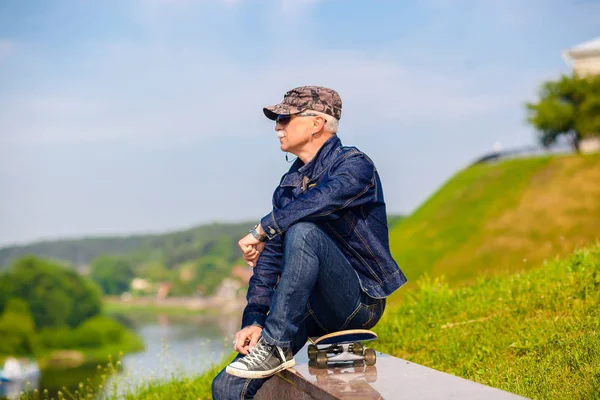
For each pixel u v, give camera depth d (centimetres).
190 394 566
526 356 402
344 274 299
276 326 290
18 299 10350
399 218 4231
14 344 9531
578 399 305
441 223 3731
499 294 565
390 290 309
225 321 16262
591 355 356
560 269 586
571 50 5134
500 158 4400
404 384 259
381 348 533
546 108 4931
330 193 294
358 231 307
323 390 257
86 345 10375
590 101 4772
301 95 318
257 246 316
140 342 11112
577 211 3388
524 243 3238
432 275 3212
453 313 563
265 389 332
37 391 596
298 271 286
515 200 3656
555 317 474
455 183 4184
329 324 316
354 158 308
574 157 3941
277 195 336
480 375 396
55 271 10969
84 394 600
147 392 605
